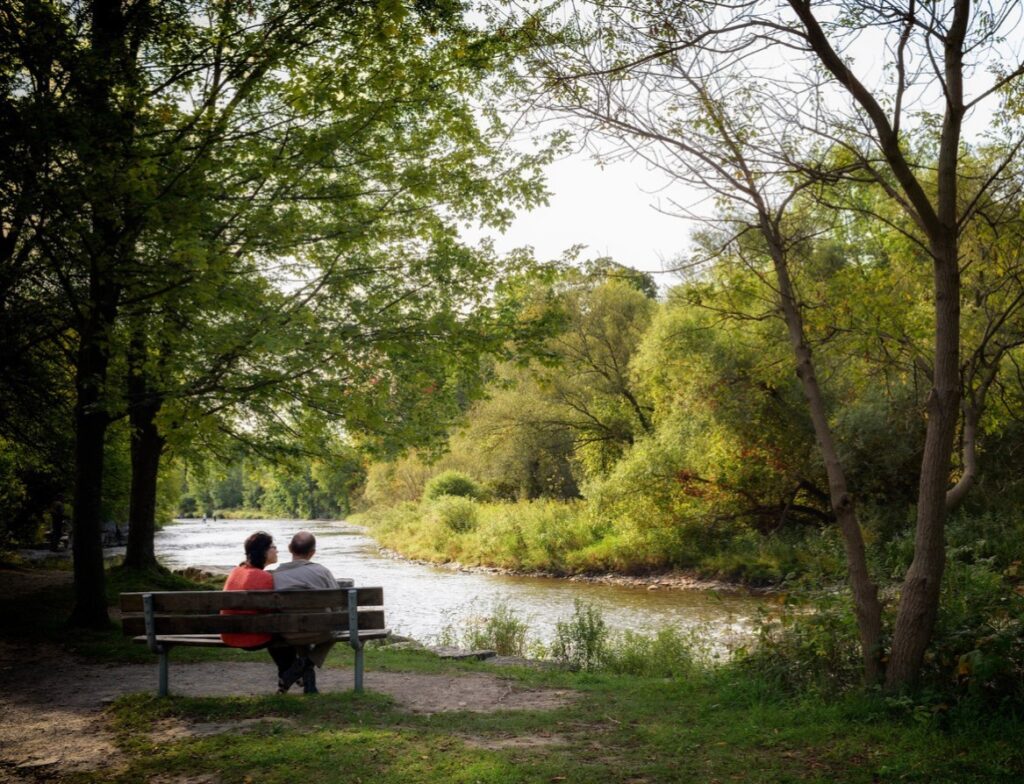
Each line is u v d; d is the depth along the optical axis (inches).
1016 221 306.0
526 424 1446.9
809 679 271.6
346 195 412.8
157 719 244.5
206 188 364.5
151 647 267.4
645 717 247.9
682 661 421.1
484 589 1019.9
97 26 406.6
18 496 963.3
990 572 307.7
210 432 402.3
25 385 478.3
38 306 393.1
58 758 211.8
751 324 425.4
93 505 439.2
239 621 261.9
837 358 380.2
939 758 186.9
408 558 1533.0
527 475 1608.0
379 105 400.5
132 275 366.9
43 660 362.0
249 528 3129.9
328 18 377.7
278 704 254.1
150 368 396.8
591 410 1435.8
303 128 399.5
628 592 970.7
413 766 191.2
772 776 180.7
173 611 267.6
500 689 305.9
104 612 439.2
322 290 443.5
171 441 391.5
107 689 297.9
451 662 378.3
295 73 410.3
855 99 247.0
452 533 1547.7
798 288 338.6
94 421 436.1
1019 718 213.3
